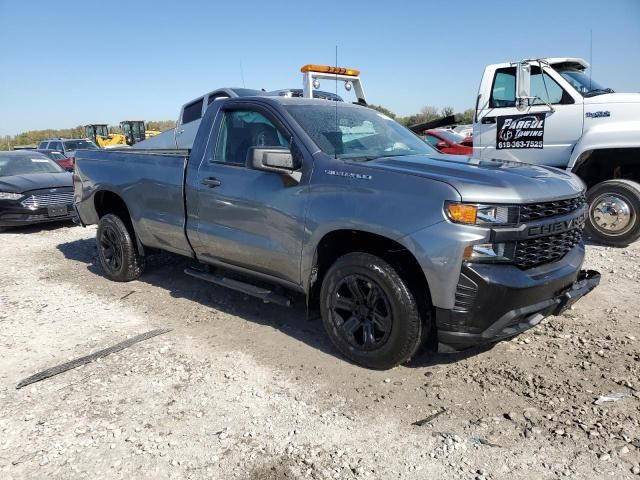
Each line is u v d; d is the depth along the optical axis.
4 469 2.81
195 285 5.92
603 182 6.93
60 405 3.44
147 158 5.43
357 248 3.89
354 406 3.32
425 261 3.27
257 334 4.48
